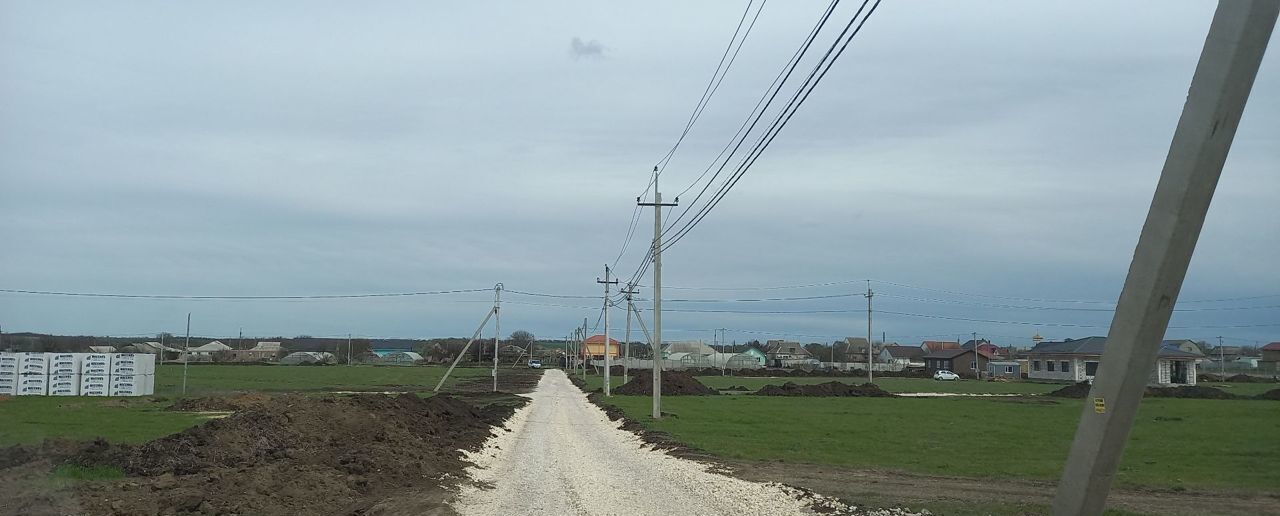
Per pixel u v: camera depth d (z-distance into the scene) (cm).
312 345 16400
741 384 8119
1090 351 9300
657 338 3753
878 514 1396
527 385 7538
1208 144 756
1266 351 12412
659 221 3869
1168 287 786
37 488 1254
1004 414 4141
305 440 2027
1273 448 2589
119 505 1186
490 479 1808
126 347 10769
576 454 2339
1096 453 828
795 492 1598
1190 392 5941
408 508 1335
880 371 12044
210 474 1468
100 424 2886
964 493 1661
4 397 4494
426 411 2931
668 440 2664
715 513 1384
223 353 13588
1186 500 1619
